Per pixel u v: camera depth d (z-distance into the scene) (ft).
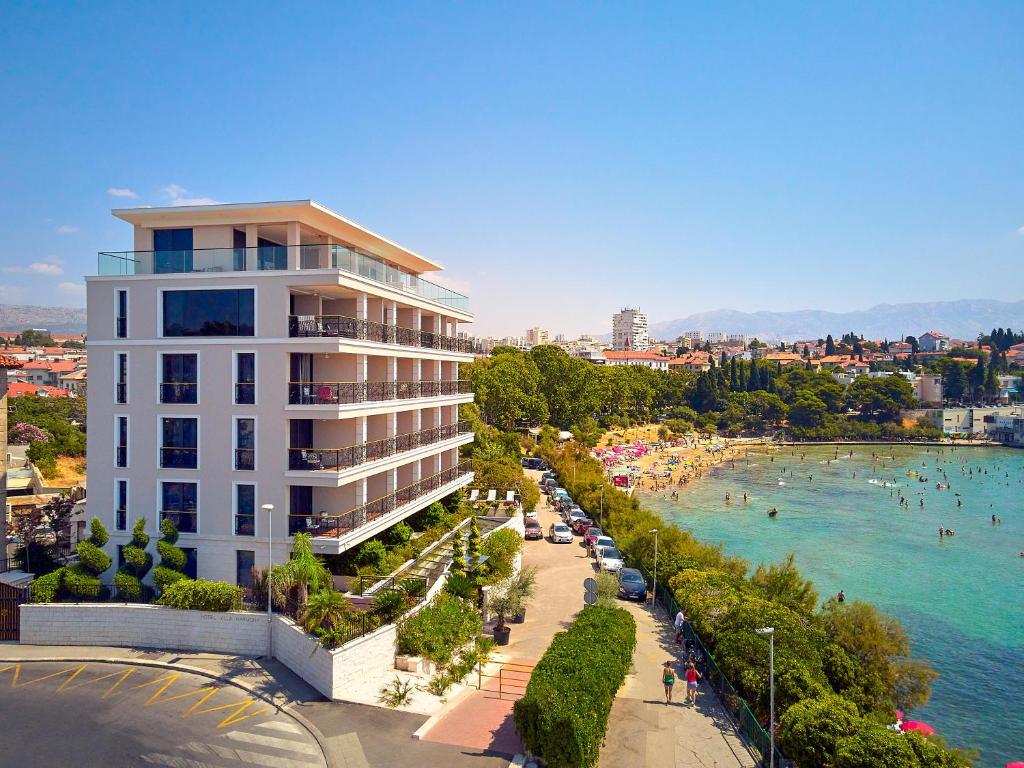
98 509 116.57
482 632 114.93
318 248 114.01
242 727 78.89
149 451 115.03
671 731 86.94
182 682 90.22
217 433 112.68
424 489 149.07
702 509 335.88
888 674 112.57
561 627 123.34
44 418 315.78
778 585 137.69
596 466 310.45
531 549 183.01
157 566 106.63
